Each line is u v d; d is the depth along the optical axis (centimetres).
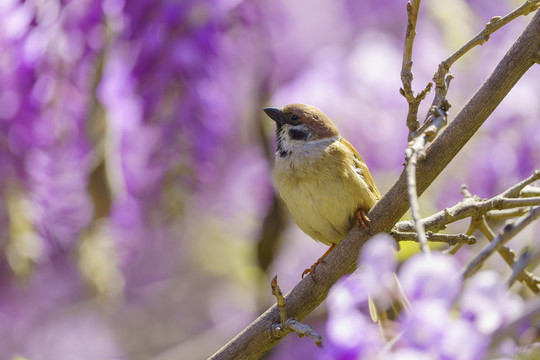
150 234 1145
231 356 539
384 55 988
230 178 1065
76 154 768
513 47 498
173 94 766
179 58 757
